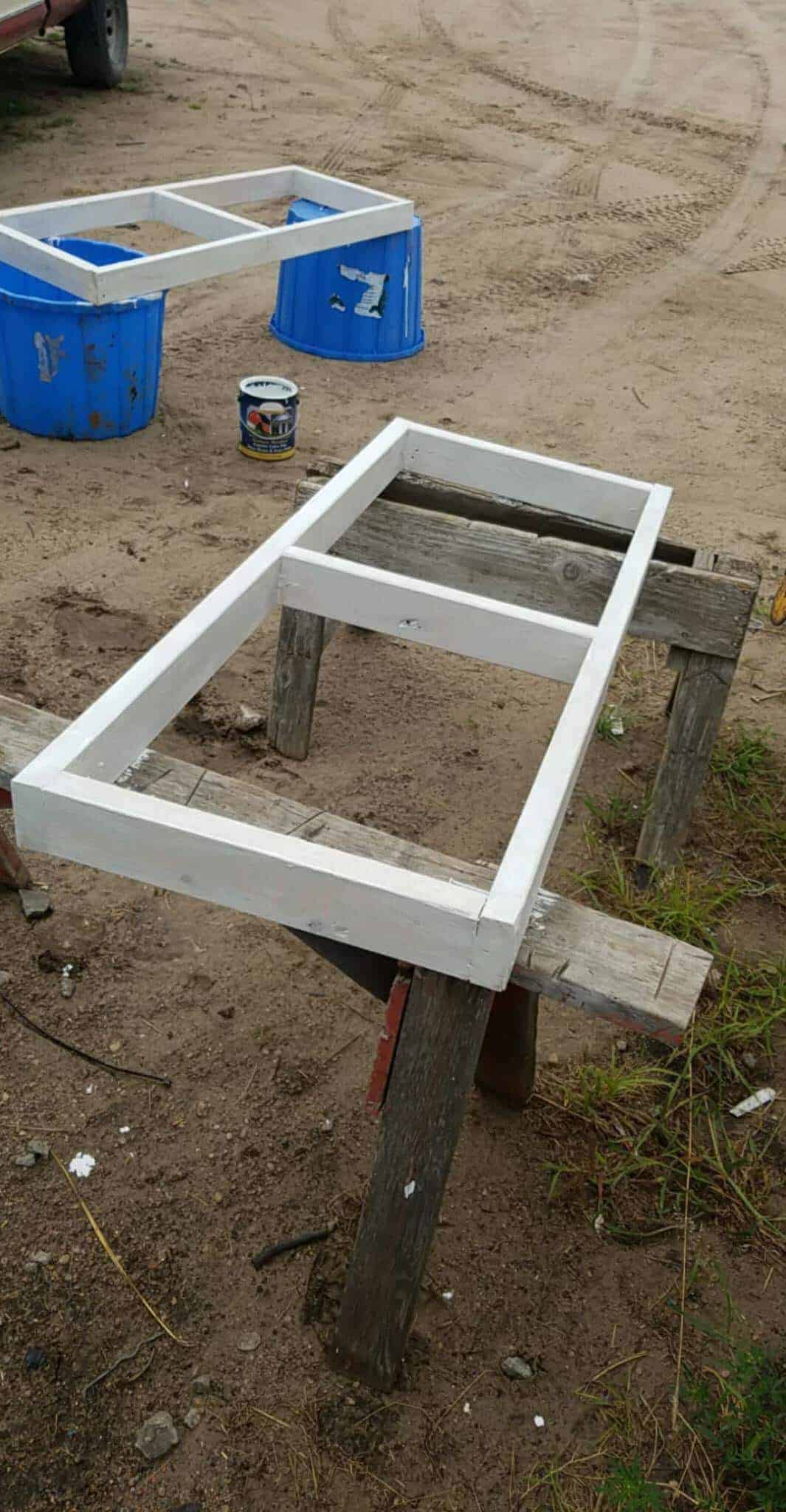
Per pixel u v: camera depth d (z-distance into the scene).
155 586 4.43
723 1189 2.70
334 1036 2.91
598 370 6.84
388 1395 2.27
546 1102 2.83
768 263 8.72
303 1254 2.46
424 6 15.13
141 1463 2.12
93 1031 2.82
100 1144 2.59
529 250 8.48
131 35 12.59
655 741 4.12
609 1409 2.28
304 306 6.48
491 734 4.02
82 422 5.35
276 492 5.22
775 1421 2.24
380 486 3.36
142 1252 2.42
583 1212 2.62
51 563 4.49
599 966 2.01
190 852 1.86
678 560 3.40
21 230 5.31
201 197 6.07
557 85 12.48
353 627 4.45
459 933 1.78
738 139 11.34
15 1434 2.14
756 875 3.59
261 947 3.12
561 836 3.63
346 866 1.82
